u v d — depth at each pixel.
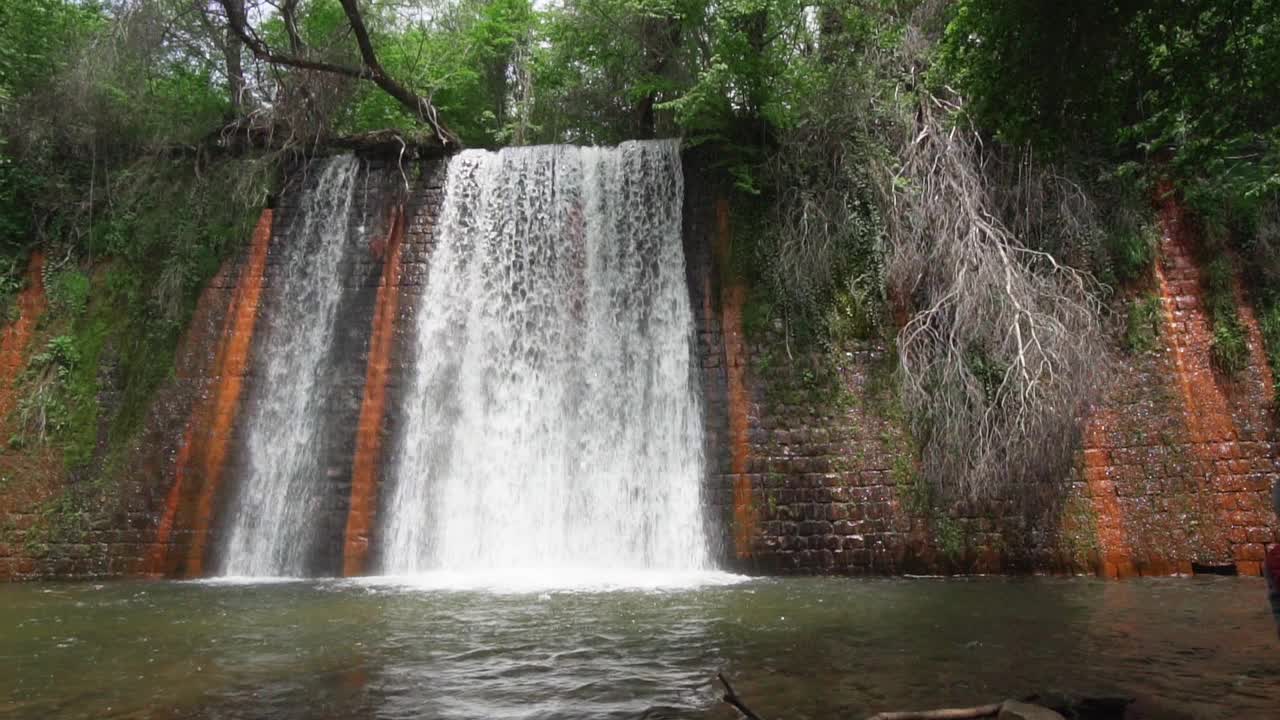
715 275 15.04
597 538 14.02
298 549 13.92
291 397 15.12
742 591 10.47
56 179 16.56
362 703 5.16
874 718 4.29
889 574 12.42
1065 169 13.80
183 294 15.64
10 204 16.25
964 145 13.85
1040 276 13.05
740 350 14.30
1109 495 12.27
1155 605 8.87
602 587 11.01
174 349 15.23
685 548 13.50
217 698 5.32
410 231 16.20
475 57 21.78
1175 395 12.70
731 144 15.36
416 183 16.56
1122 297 13.41
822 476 13.14
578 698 5.21
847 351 13.78
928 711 4.39
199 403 14.83
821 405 13.55
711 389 14.27
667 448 14.19
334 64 17.05
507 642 7.10
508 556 14.09
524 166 16.38
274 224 16.41
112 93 16.89
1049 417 11.93
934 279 13.50
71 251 16.17
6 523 13.81
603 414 14.77
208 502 14.13
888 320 13.80
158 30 16.73
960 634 7.32
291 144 16.66
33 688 5.64
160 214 16.33
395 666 6.19
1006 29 8.27
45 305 15.69
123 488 14.09
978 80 8.79
